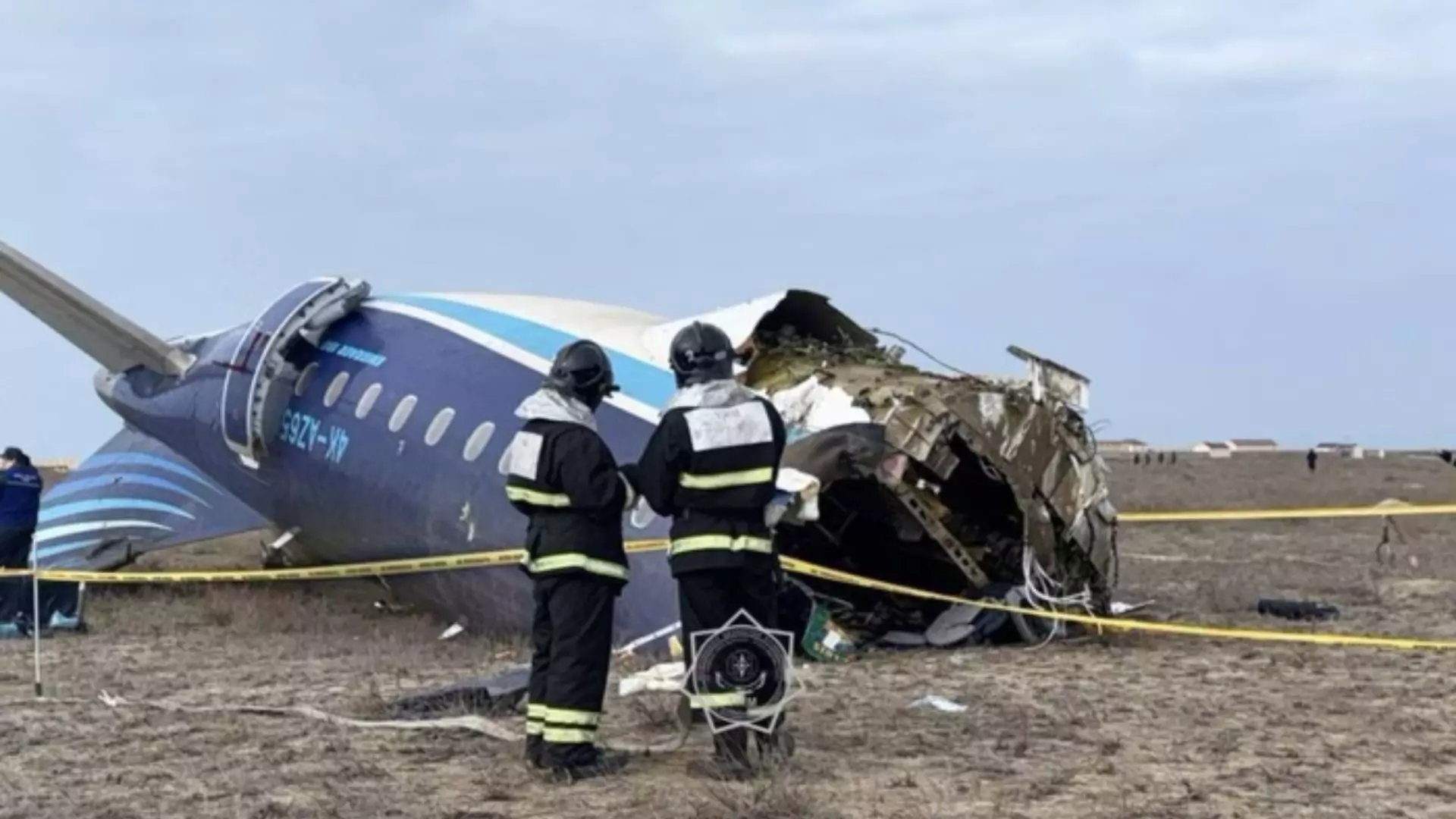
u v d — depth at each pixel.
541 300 17.58
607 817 6.77
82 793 7.44
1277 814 6.69
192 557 26.61
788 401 13.50
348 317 18.02
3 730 9.32
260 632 15.30
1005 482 13.39
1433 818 6.61
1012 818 6.57
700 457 7.54
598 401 8.06
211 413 18.81
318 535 17.36
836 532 14.11
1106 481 14.32
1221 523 38.47
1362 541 30.64
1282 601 16.73
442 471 14.70
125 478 21.75
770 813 6.69
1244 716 9.42
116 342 19.73
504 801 7.13
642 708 9.55
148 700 10.55
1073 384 13.94
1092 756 8.09
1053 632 13.64
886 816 6.64
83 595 16.55
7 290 18.89
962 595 14.11
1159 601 17.69
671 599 12.44
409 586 15.47
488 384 15.15
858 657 12.57
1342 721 9.23
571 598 7.64
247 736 8.97
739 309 14.62
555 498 7.70
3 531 15.87
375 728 9.17
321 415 16.91
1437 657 12.42
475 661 12.70
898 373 13.79
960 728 8.94
